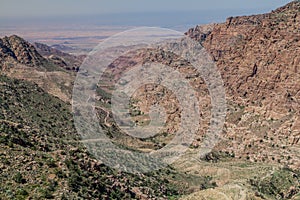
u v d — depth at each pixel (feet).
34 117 431.43
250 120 513.04
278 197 360.28
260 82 552.41
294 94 504.02
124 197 263.90
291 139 458.09
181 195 335.47
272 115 500.33
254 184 372.38
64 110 486.38
